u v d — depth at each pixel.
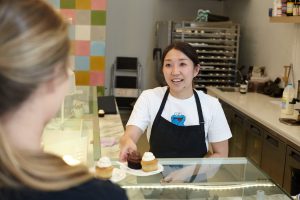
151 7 6.11
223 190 1.53
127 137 1.86
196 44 5.00
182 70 1.92
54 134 1.96
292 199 1.47
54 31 0.58
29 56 0.55
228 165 1.68
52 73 0.58
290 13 3.39
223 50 5.04
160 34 5.75
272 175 2.94
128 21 6.11
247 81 4.40
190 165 1.65
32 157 0.58
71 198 0.58
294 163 2.59
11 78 0.55
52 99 0.61
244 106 3.54
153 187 1.48
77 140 1.88
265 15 4.59
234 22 5.74
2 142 0.55
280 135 2.79
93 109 2.43
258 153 3.21
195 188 1.52
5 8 0.55
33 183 0.56
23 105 0.58
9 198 0.56
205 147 1.98
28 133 0.60
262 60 4.68
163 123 1.98
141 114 2.01
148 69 6.25
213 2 6.25
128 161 1.58
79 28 4.78
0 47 0.54
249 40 5.12
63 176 0.59
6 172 0.55
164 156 1.97
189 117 1.97
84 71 4.88
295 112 3.22
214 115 1.98
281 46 4.17
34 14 0.57
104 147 2.41
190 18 6.20
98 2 4.75
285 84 4.00
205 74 5.00
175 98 2.00
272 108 3.48
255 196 1.51
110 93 6.20
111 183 0.65
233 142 3.84
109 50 6.16
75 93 2.62
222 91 4.39
